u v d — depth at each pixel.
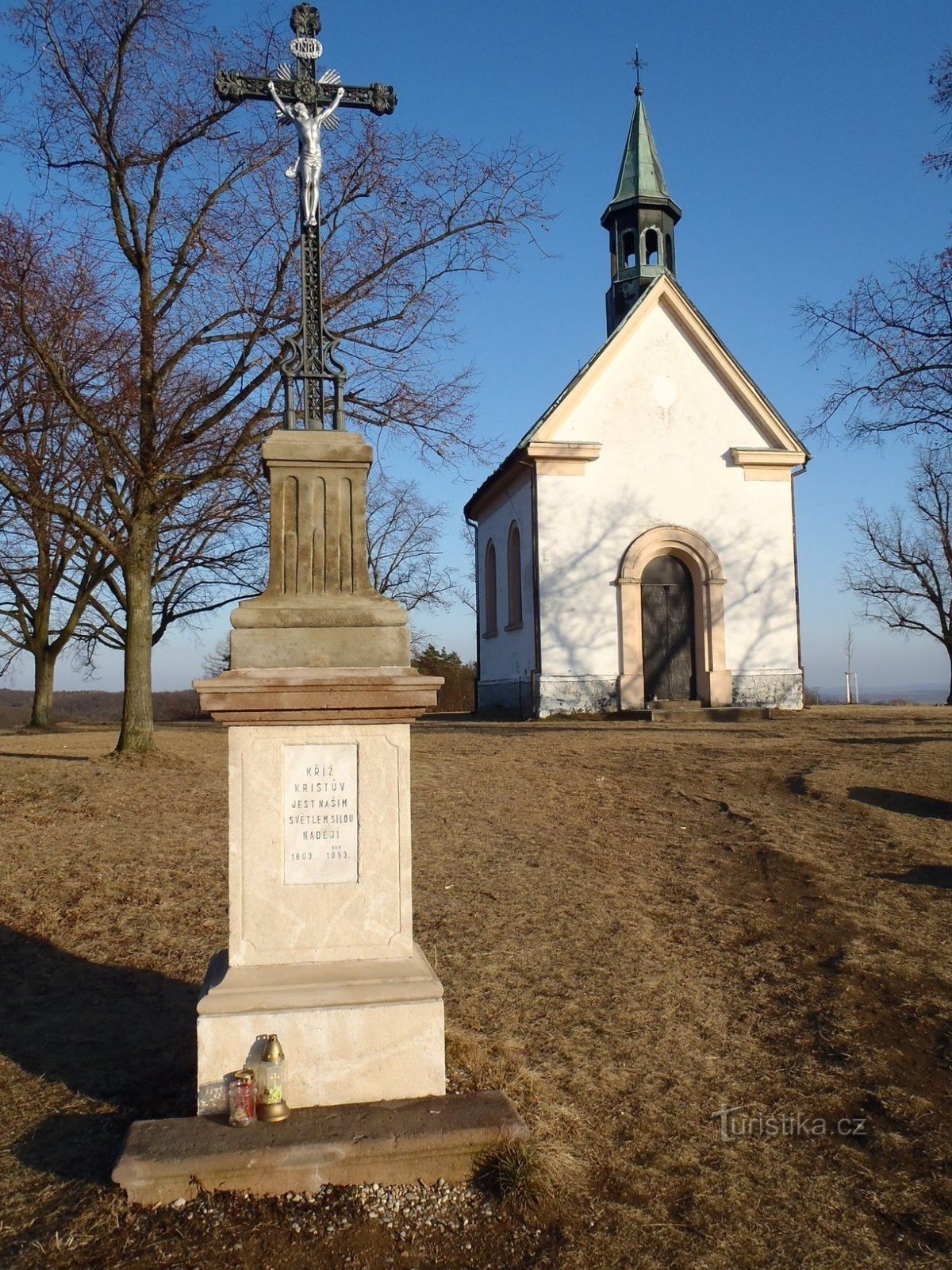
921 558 41.59
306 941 4.34
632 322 22.44
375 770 4.41
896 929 7.12
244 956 4.30
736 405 22.70
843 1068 5.14
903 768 12.40
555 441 21.94
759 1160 4.30
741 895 7.91
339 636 4.46
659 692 22.44
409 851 4.44
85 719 37.62
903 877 8.29
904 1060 5.24
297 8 5.27
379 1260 3.50
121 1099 4.65
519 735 17.05
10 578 23.08
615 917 7.38
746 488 22.59
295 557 4.61
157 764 12.69
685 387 22.56
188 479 12.99
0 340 12.48
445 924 7.17
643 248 25.69
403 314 13.93
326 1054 4.20
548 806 10.78
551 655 21.78
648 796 11.29
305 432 4.73
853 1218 3.91
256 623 4.43
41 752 14.89
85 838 9.07
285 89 5.18
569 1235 3.69
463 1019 5.61
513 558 24.70
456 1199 3.82
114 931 6.91
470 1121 4.03
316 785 4.37
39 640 24.88
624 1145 4.38
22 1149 4.20
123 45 12.30
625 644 21.81
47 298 11.97
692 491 22.41
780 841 9.34
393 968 4.36
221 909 7.34
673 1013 5.79
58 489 13.73
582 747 14.85
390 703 4.36
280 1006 4.16
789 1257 3.66
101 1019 5.59
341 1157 3.83
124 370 12.73
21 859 8.39
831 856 8.92
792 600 22.53
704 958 6.65
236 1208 3.69
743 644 22.33
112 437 12.42
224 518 14.16
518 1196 3.80
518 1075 4.89
